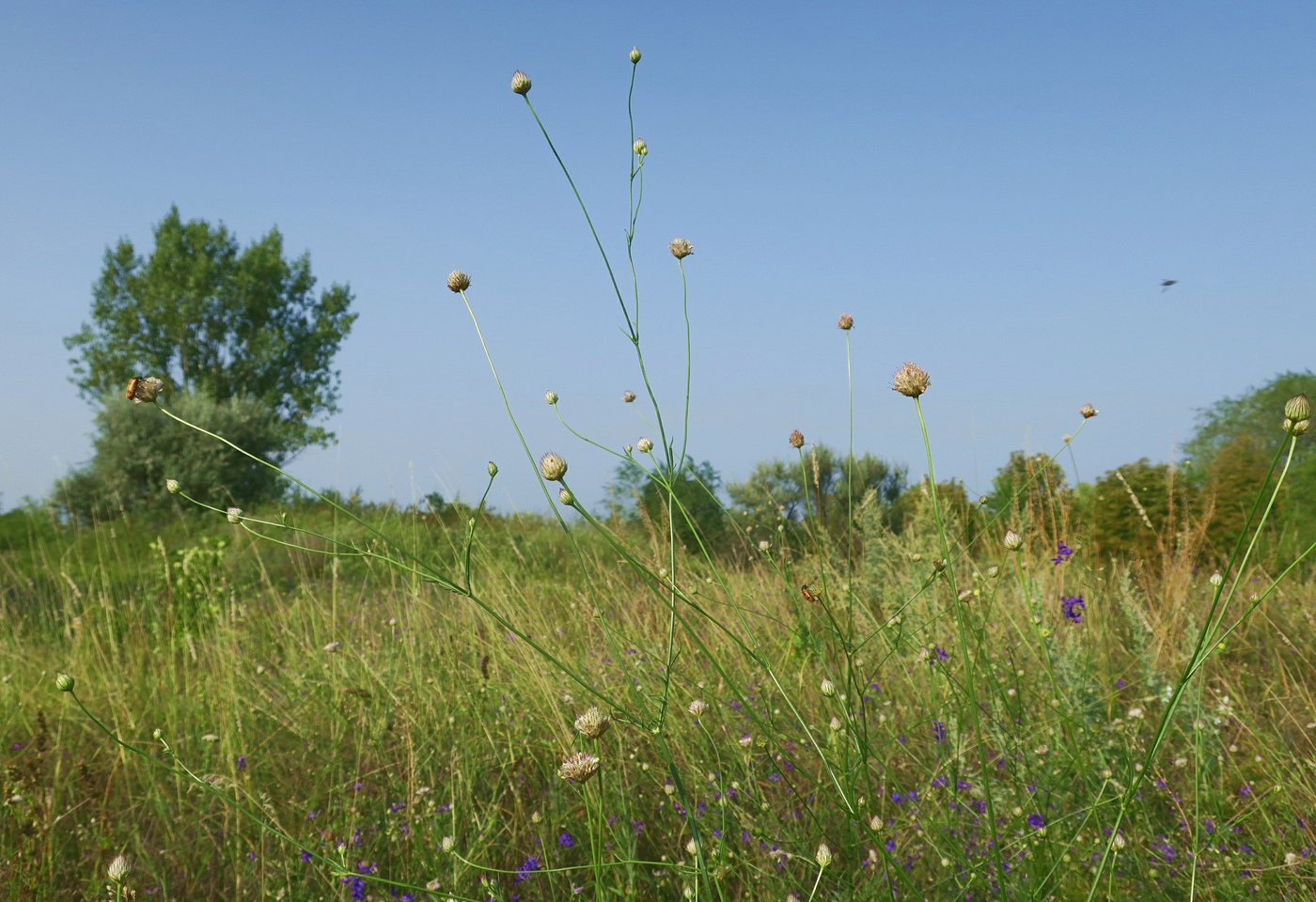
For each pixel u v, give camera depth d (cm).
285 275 3181
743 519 689
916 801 224
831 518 592
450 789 271
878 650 337
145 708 382
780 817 236
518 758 289
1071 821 215
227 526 1097
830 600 314
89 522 1659
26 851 245
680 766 270
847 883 188
